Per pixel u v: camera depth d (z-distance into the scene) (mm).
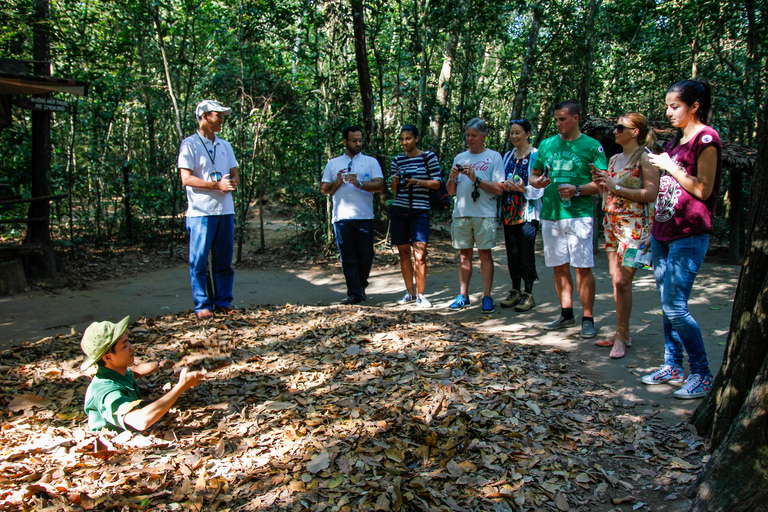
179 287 7426
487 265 5789
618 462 2732
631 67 15797
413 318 5340
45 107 7480
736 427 2211
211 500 2316
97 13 10156
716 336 4633
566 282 5004
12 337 5016
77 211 10984
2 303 6383
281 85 12016
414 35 10586
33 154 7539
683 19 13625
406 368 3797
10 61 6629
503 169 5684
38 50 7699
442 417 3059
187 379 2824
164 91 11617
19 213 10516
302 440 2836
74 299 6641
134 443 2773
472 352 4215
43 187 7598
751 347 2525
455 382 3562
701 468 2643
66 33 8688
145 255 9906
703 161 3215
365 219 6145
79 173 9617
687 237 3355
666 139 8727
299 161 10641
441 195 6012
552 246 4859
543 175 4828
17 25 7941
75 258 9266
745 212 10359
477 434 2893
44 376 3791
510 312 5773
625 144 4090
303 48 10500
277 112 10461
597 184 4094
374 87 14086
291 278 8133
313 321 5125
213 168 5172
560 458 2729
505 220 5801
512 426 2998
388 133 11648
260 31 9789
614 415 3238
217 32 10836
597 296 6410
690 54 14414
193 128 11570
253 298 6746
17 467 2580
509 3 11867
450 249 10500
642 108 19234
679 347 3691
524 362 4062
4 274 6785
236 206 10547
